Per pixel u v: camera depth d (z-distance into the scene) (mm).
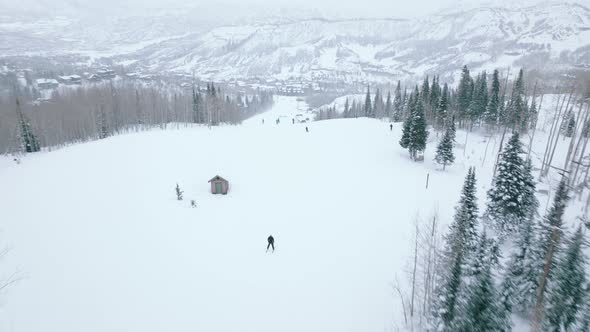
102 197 42438
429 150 67750
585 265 20547
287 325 22500
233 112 120250
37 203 40312
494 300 20297
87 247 30875
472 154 65188
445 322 20453
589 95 70625
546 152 59969
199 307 23828
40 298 23891
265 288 26047
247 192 45781
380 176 52594
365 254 30828
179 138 70750
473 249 23406
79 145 67062
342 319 23141
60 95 125062
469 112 76875
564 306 19312
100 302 23875
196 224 36219
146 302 24125
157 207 40125
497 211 34625
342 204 42156
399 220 37594
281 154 61875
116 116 101250
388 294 25562
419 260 29031
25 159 62719
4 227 34031
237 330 21969
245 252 30984
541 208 41969
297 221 37469
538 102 94750
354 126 85500
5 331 20766
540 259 21953
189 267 28453
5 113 91188
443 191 47062
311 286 26406
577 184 48438
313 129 82562
